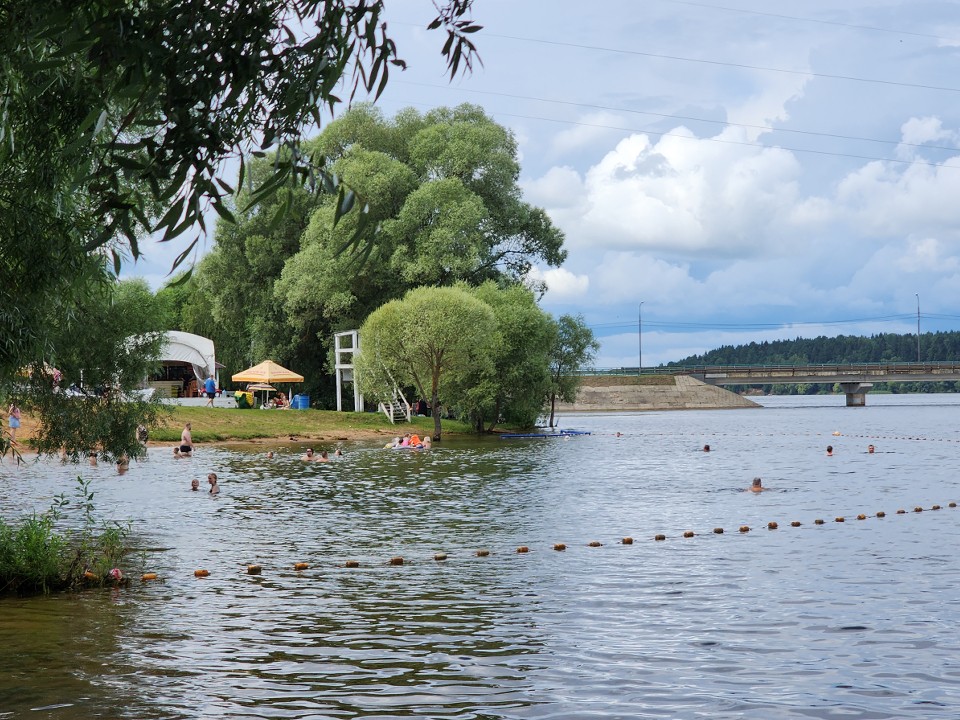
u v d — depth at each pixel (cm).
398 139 8850
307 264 7762
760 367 15662
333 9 559
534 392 7400
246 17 530
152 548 2294
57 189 1242
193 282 8994
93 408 2272
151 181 531
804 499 3350
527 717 1073
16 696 1130
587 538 2464
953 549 2264
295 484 3872
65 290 1511
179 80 527
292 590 1806
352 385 8900
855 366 15462
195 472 4381
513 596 1745
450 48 575
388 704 1115
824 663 1295
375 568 2045
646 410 15962
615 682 1208
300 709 1093
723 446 6469
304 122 561
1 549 1820
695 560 2128
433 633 1465
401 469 4584
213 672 1244
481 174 8369
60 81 957
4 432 2242
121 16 509
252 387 8444
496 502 3275
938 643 1404
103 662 1288
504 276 8412
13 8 734
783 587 1816
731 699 1143
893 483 3944
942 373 15312
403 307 6744
